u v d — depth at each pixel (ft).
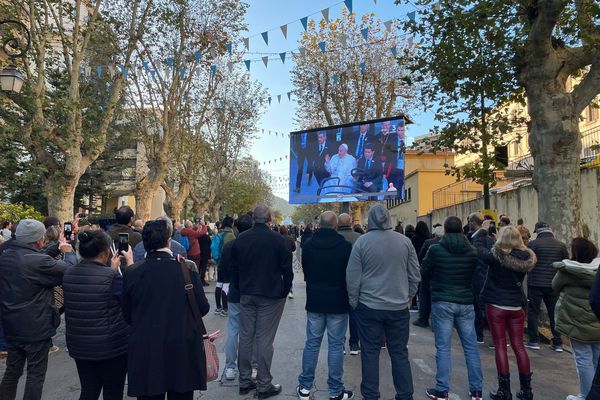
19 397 15.78
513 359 20.70
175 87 58.65
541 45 26.71
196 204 96.99
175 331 10.59
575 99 27.68
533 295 22.43
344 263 15.31
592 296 9.81
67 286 11.58
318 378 17.66
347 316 15.57
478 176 33.68
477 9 27.78
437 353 15.44
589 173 35.42
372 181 55.77
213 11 54.90
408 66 33.32
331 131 59.11
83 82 48.91
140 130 64.18
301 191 60.54
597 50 27.40
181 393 10.62
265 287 15.57
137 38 49.19
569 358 20.76
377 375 13.58
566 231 26.66
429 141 35.17
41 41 39.52
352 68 69.62
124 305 10.88
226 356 17.67
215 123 89.56
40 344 13.32
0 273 13.23
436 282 15.78
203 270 42.55
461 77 30.99
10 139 40.32
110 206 130.11
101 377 11.87
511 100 33.55
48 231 20.22
